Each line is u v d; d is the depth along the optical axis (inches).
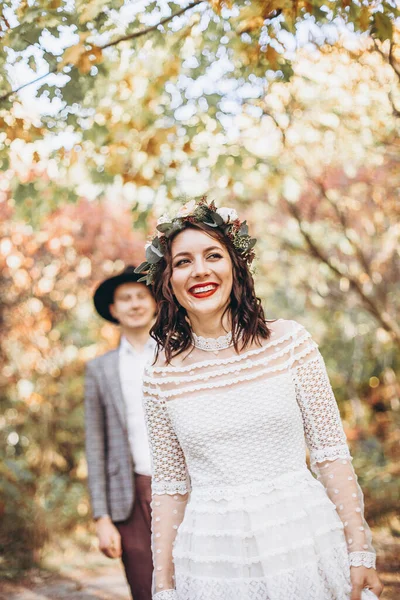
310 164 258.8
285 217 307.3
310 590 91.1
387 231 290.8
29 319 315.6
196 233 101.1
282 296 399.9
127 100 187.6
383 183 269.0
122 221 320.5
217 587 93.7
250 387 98.3
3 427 300.8
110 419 154.5
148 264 106.4
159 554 102.7
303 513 93.7
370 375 391.9
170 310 104.8
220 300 100.6
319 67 218.4
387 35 144.4
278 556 92.1
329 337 396.8
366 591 93.5
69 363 327.3
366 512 281.7
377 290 304.0
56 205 214.2
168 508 104.3
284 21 148.5
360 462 333.4
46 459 309.6
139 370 156.9
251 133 226.7
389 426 366.0
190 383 100.7
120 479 151.5
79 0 140.4
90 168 199.6
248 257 105.0
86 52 145.4
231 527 94.5
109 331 336.8
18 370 314.5
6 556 250.5
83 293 323.6
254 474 96.5
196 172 207.0
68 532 287.3
